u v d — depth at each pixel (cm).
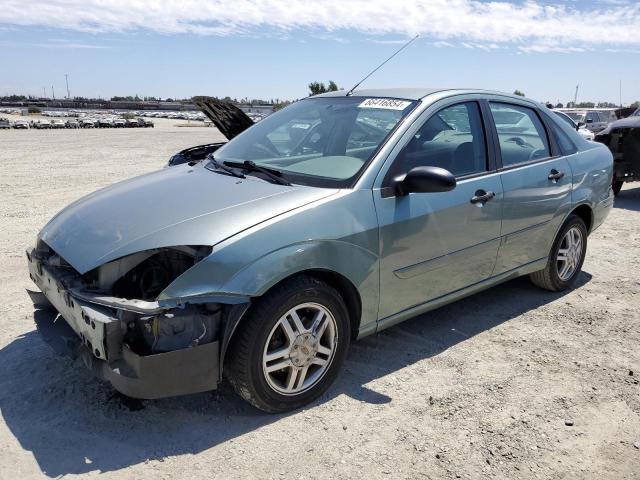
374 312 342
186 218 295
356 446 284
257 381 291
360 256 321
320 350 316
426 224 353
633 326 439
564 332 427
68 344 302
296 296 296
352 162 345
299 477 261
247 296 277
